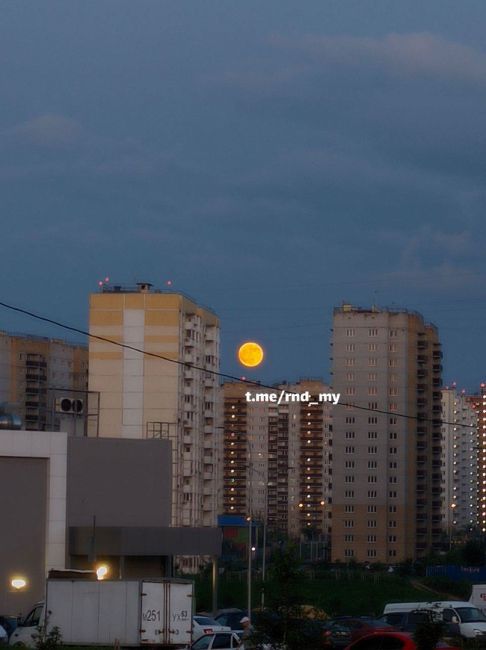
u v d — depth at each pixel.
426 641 55.31
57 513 102.06
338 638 78.62
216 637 69.38
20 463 102.00
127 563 103.38
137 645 67.12
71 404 117.81
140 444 106.94
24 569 100.81
